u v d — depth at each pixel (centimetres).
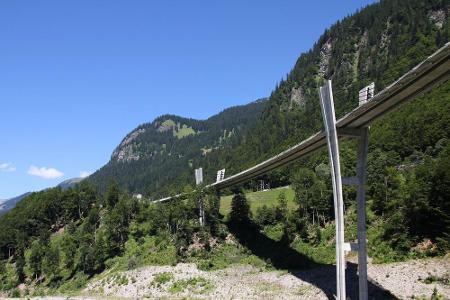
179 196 12362
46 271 12606
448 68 5156
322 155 16400
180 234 11688
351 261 8500
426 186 8544
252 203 14625
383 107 6184
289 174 17525
